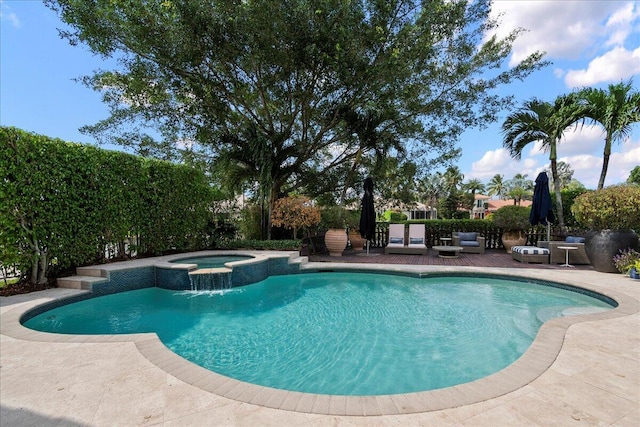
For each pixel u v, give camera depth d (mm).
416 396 2357
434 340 4234
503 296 6406
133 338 3467
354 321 5004
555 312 5293
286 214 10617
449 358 3693
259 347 4047
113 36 8984
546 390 2428
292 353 3867
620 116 10508
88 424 2021
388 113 10914
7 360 2943
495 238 13547
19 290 5695
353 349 3971
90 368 2783
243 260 7945
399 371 3381
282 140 11664
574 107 11336
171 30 8617
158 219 8844
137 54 9430
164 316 5270
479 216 54469
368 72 9602
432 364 3545
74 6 8188
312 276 8414
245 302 6086
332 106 11273
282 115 12062
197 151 12984
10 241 5398
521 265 8984
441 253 11359
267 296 6523
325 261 9898
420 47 9734
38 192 5777
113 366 2818
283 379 3236
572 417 2090
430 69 10820
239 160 11461
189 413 2131
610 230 7574
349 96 10914
